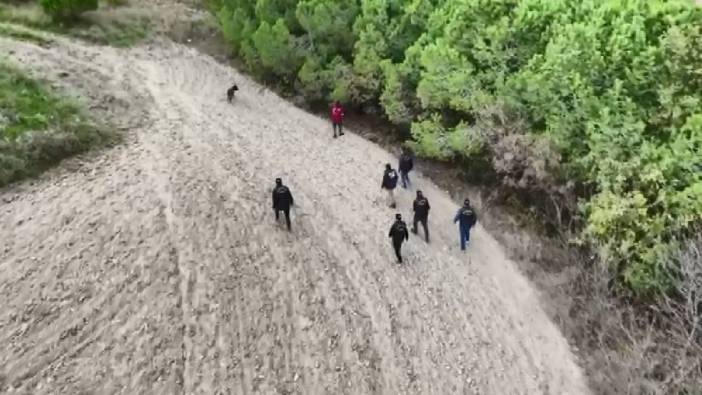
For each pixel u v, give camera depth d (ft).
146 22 116.67
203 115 88.33
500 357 52.85
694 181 55.36
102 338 50.42
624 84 62.54
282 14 102.47
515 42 73.00
